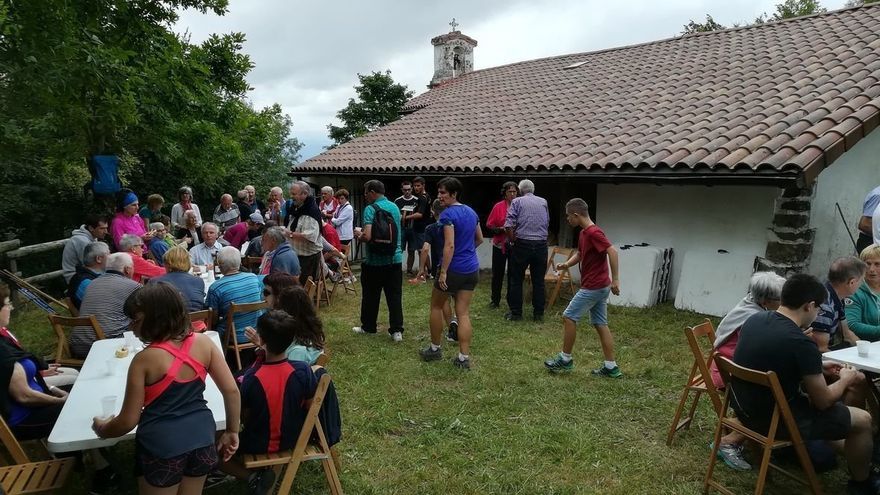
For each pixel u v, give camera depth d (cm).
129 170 1348
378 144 1305
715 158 657
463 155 1031
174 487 245
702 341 627
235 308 456
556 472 368
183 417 246
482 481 357
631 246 807
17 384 315
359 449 396
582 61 1393
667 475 363
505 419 442
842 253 702
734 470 368
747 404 324
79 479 351
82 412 283
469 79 1652
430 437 410
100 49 703
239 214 1083
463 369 541
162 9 932
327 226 869
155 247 707
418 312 762
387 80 1858
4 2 582
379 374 531
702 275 735
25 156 1061
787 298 323
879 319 413
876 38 841
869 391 364
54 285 1060
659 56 1195
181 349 250
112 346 388
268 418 296
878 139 720
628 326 684
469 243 541
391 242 614
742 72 923
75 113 823
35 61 623
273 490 320
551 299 786
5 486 270
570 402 471
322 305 807
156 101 913
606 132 887
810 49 904
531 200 703
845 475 364
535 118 1099
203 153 1066
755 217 704
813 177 591
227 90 1227
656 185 798
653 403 469
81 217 1238
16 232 1152
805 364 304
